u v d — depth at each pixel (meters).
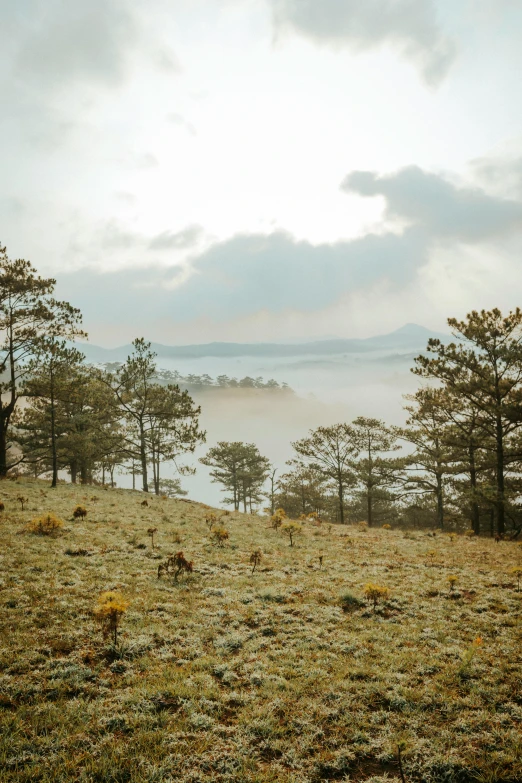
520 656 9.12
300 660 8.99
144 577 13.30
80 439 36.47
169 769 5.99
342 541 21.66
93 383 38.75
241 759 6.23
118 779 5.80
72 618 10.05
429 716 7.25
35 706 7.02
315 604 12.15
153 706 7.23
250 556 16.92
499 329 29.44
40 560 13.68
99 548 15.74
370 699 7.73
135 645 9.12
